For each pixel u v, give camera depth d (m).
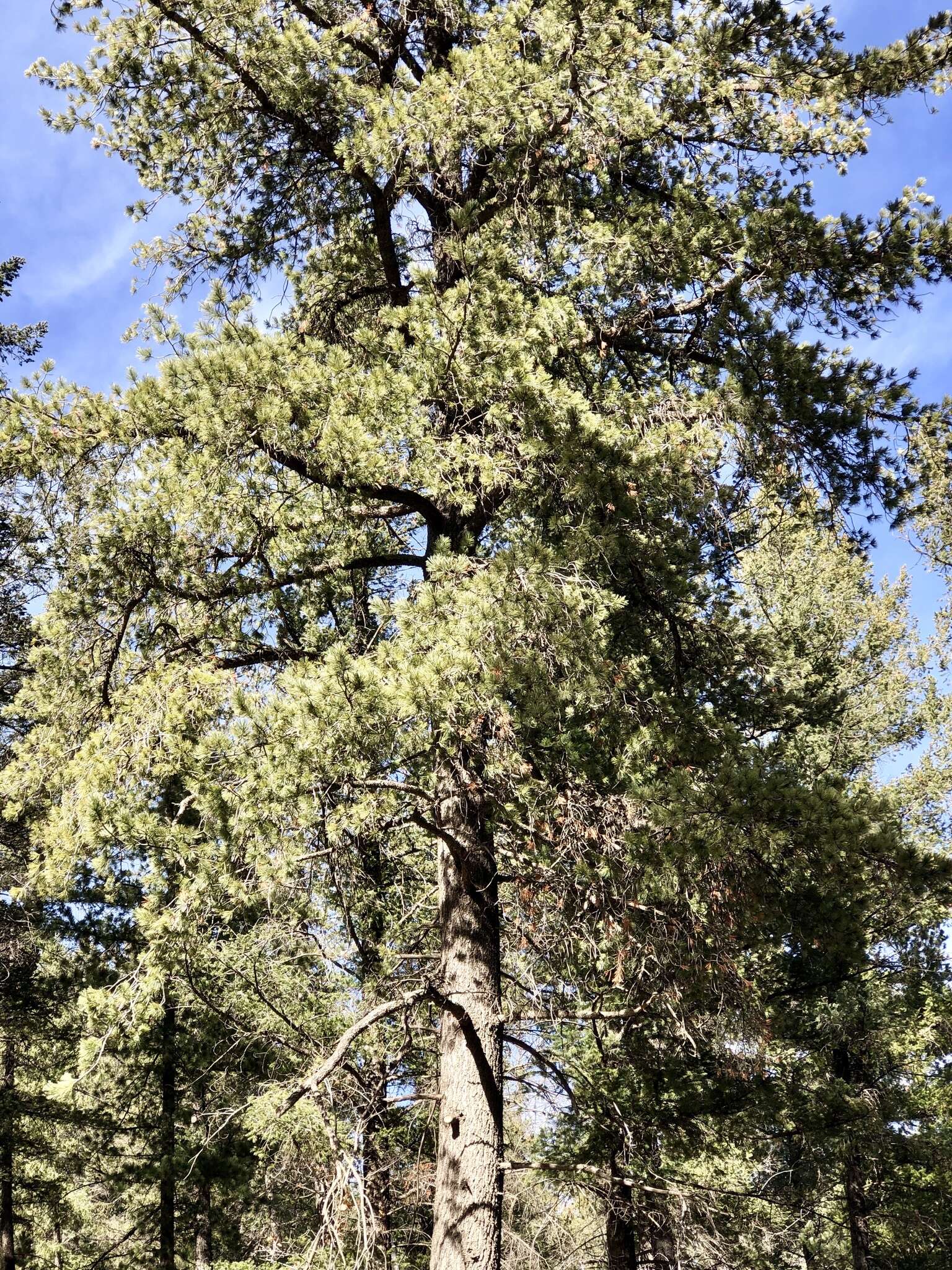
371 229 9.50
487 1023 7.61
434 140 7.84
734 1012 7.75
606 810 7.23
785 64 8.04
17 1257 16.16
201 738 6.84
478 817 7.98
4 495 7.57
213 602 7.80
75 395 7.26
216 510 7.16
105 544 7.09
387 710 6.25
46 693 7.55
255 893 6.78
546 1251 9.51
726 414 7.20
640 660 8.37
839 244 7.34
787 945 10.72
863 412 7.02
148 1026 6.72
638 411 7.78
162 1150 13.98
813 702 12.28
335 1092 7.43
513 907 8.34
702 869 6.76
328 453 6.96
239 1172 11.95
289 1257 9.09
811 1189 13.00
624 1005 8.68
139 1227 16.22
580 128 8.02
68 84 8.56
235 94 8.55
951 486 7.27
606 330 8.46
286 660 8.13
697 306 8.16
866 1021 13.94
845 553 8.12
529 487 7.43
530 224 8.41
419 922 10.55
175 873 6.98
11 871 13.71
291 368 7.33
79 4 8.24
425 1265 10.16
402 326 8.64
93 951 13.97
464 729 6.47
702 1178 11.30
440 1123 7.50
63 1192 16.02
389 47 9.08
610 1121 8.91
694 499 7.32
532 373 7.04
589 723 7.46
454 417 7.41
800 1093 10.51
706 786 6.57
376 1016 7.13
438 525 8.66
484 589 6.57
